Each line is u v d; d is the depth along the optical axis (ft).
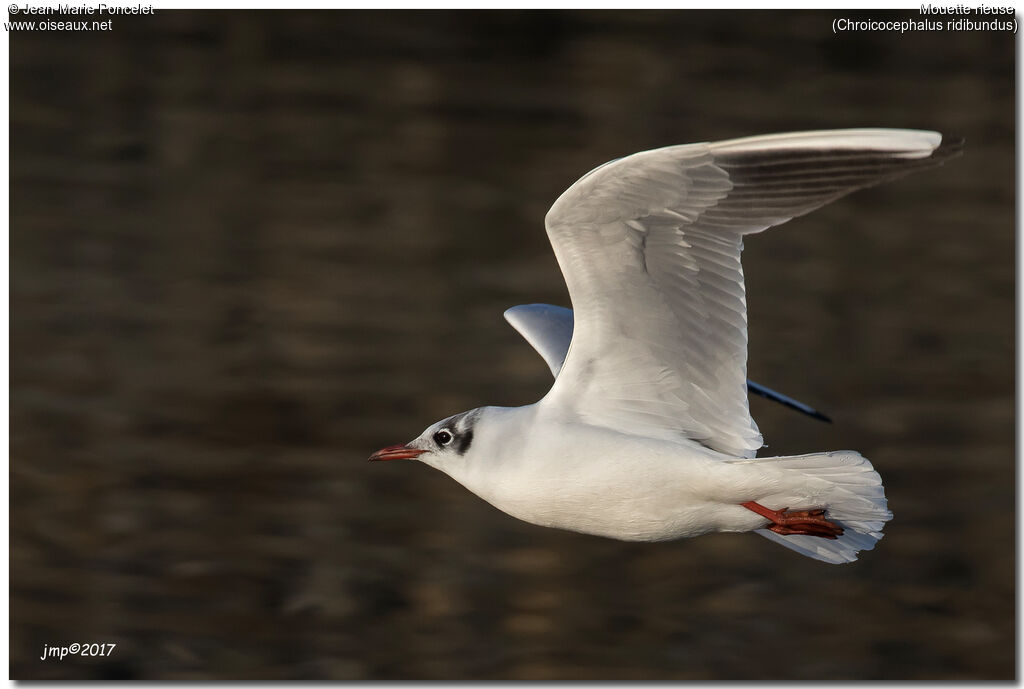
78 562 39.88
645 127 78.07
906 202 70.54
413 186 70.59
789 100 82.07
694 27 92.22
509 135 77.20
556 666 36.88
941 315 58.13
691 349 23.68
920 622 38.73
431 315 56.70
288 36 89.40
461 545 41.06
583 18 92.68
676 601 38.91
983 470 46.01
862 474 23.21
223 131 76.59
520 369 52.49
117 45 86.74
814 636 37.86
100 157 72.59
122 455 44.91
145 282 58.70
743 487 23.48
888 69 87.20
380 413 48.65
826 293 60.03
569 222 22.31
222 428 47.03
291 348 53.26
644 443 23.75
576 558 40.47
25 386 49.16
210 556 40.34
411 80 84.48
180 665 36.04
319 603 38.34
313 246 63.16
